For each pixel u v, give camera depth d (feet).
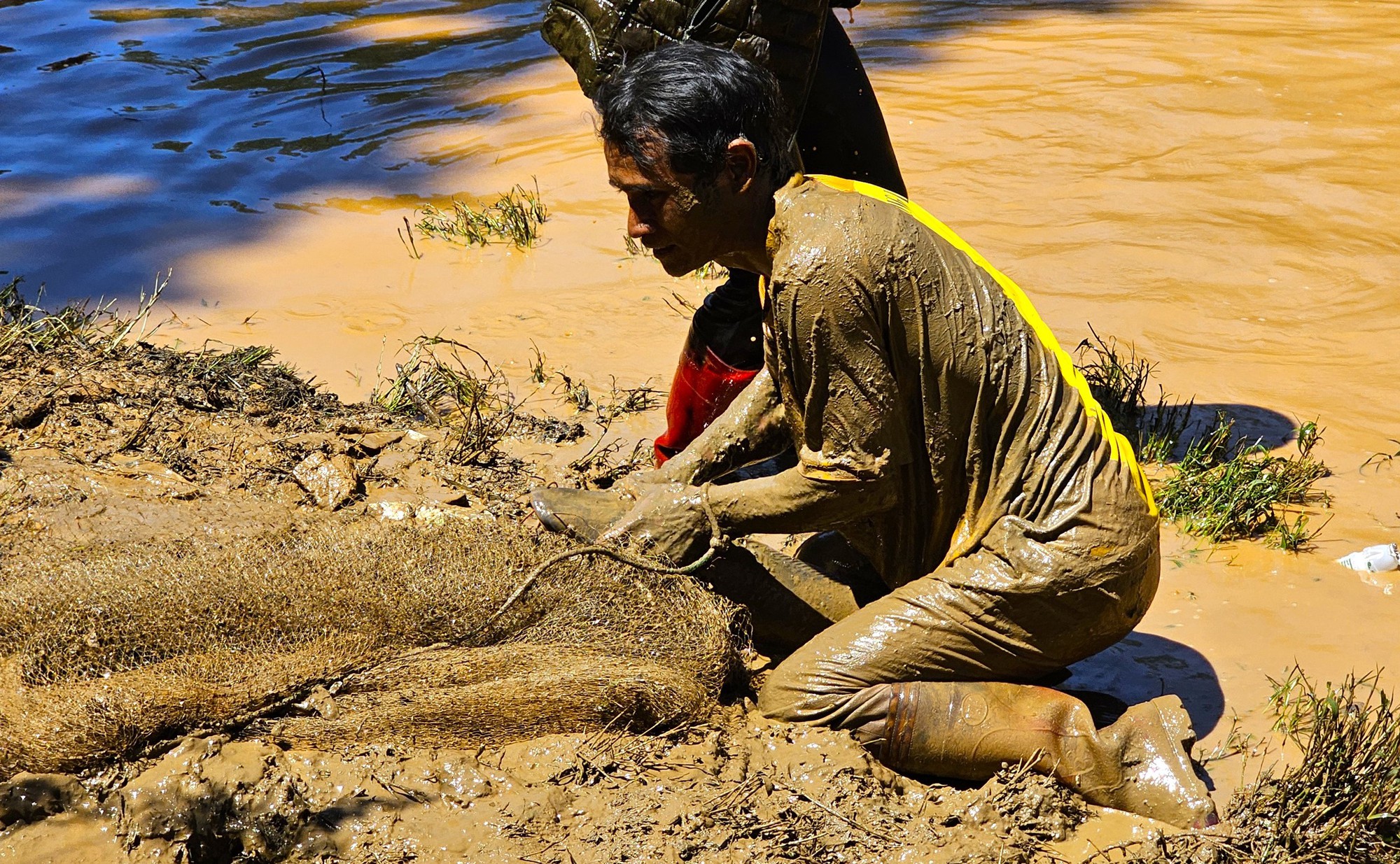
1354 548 25.57
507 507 25.67
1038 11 63.31
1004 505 19.38
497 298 37.06
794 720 19.63
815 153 29.19
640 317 35.73
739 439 21.80
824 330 18.52
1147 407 30.86
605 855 17.47
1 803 17.57
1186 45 56.75
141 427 27.27
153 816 17.71
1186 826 18.10
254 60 59.00
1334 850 17.78
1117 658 22.56
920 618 19.42
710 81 18.42
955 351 18.85
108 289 37.50
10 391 28.02
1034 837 18.12
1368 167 43.78
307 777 18.39
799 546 25.75
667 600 20.48
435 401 31.04
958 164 45.01
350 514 24.43
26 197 44.16
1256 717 21.06
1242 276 36.86
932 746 18.90
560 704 19.19
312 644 19.95
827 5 25.38
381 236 41.45
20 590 20.22
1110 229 39.70
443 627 20.42
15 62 58.59
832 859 17.58
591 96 25.81
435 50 60.08
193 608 20.16
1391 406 30.60
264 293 37.42
